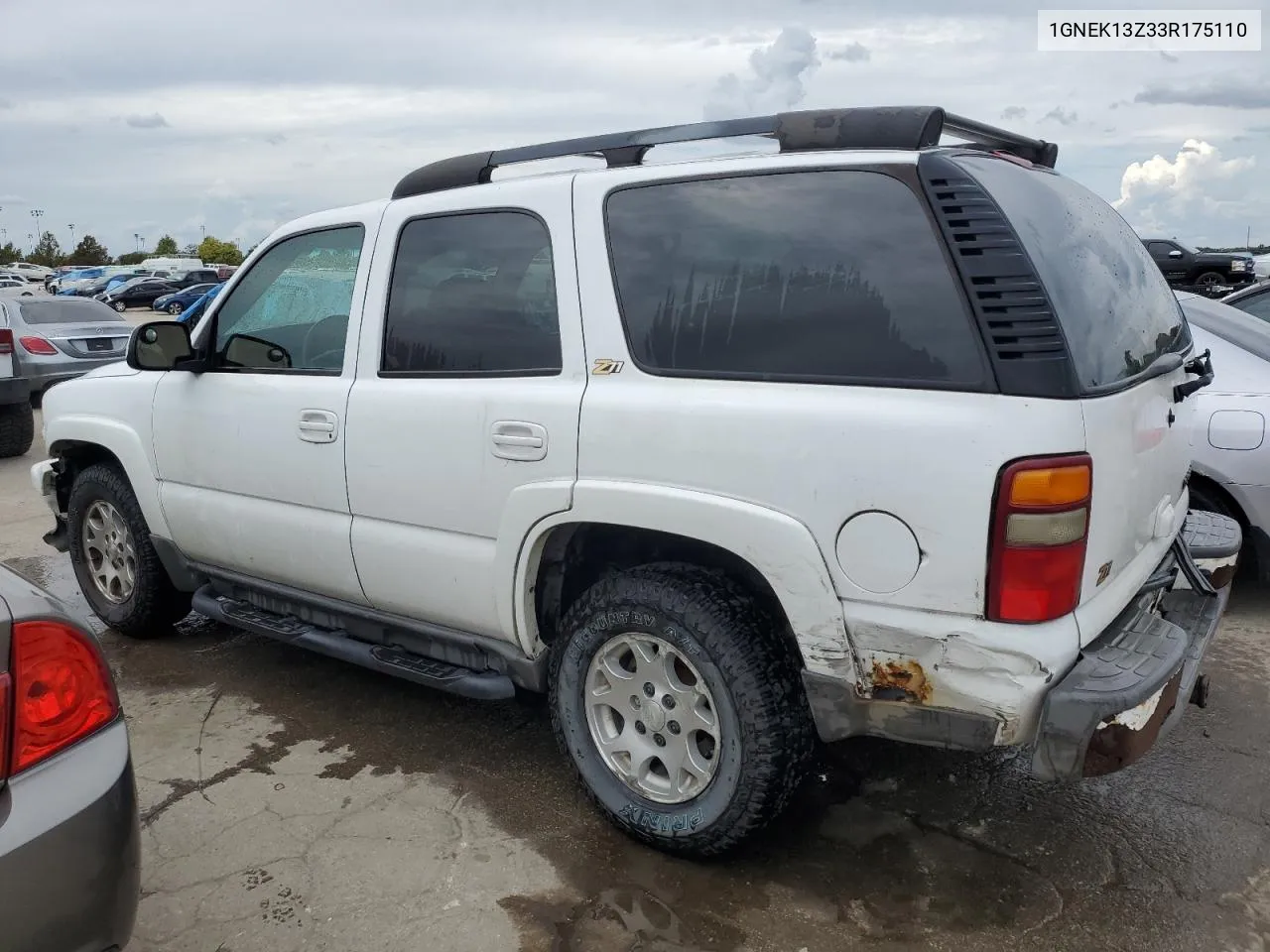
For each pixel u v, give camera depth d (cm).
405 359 320
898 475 225
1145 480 254
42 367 1102
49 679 186
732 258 257
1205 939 247
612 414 267
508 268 298
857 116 250
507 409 288
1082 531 219
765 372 248
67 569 585
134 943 251
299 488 347
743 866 279
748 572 267
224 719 376
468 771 335
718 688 257
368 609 347
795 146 259
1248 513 433
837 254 242
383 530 325
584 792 296
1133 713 215
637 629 271
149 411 402
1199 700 270
